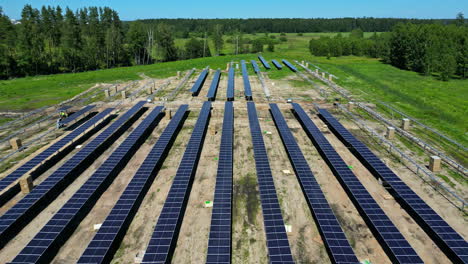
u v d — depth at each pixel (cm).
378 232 2291
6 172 3378
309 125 4475
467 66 8300
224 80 7950
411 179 3158
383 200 2833
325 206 2605
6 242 2366
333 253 2097
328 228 2334
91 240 2261
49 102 6244
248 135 4378
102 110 5519
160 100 5997
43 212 2709
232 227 2517
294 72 8812
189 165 3300
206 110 5162
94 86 7456
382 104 5744
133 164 3550
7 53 9550
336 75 8644
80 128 4356
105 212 2708
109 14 14562
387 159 3588
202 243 2352
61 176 3072
